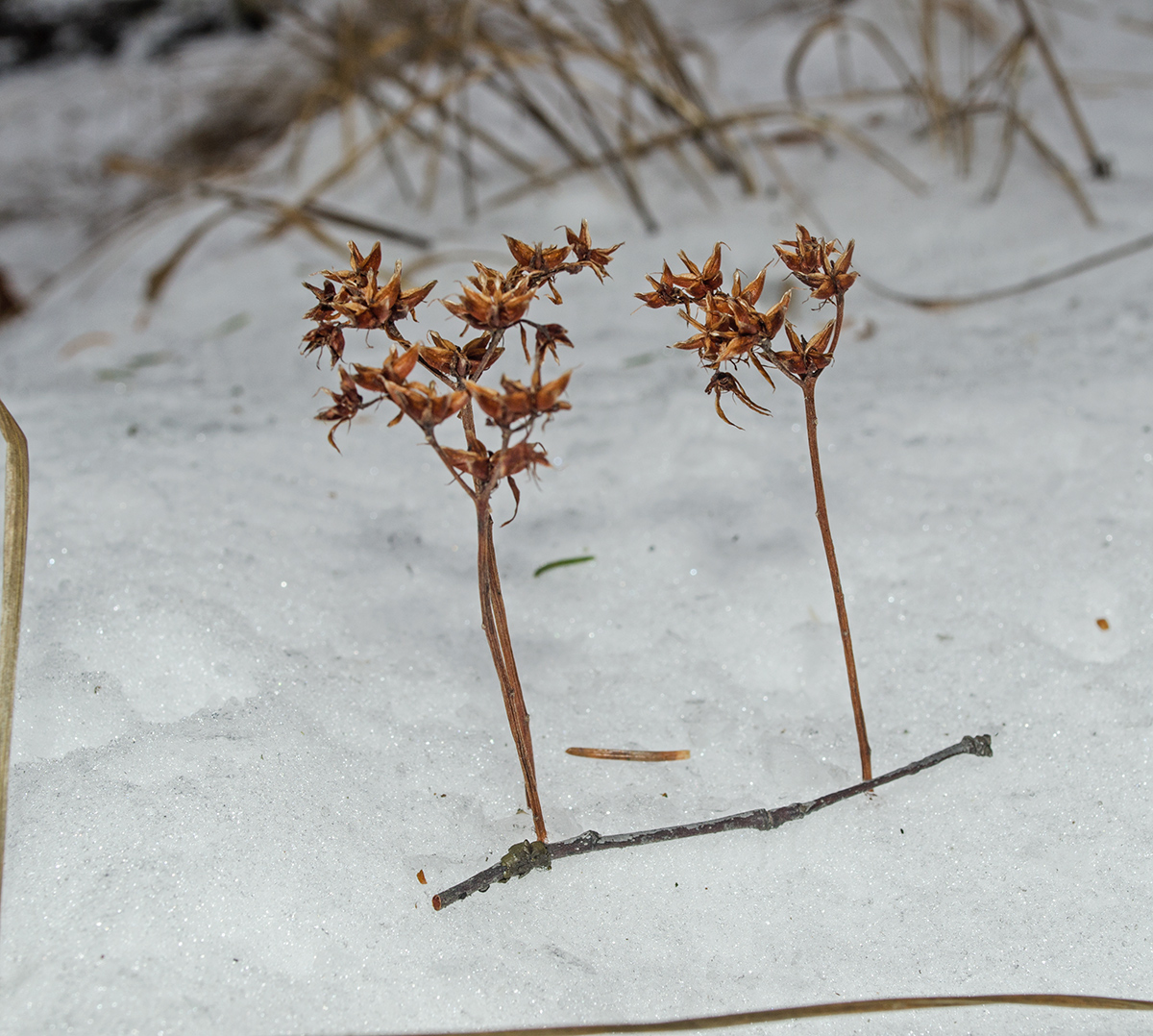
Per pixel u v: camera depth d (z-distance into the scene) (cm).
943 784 53
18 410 64
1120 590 56
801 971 50
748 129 92
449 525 59
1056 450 59
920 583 56
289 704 53
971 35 104
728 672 55
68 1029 49
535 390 49
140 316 81
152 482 59
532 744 53
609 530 58
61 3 187
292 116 136
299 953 50
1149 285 66
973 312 67
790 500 59
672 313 70
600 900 51
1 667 51
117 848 51
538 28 88
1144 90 100
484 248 83
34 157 151
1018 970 50
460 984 50
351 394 49
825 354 51
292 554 57
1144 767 52
